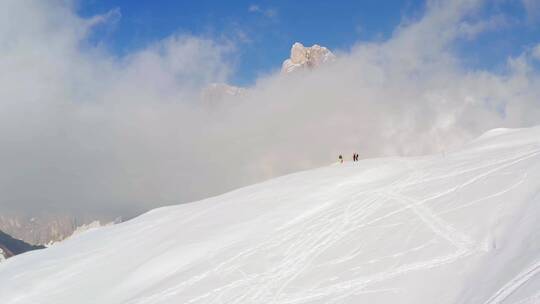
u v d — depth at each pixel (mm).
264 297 17859
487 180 22031
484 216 18406
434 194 22375
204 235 25594
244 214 27328
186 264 22984
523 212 17109
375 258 18031
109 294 22578
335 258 19094
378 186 26094
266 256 21141
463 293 13492
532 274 11836
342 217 22859
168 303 19375
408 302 14672
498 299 11422
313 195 27562
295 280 18406
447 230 18344
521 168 22141
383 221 21031
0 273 31688
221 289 19375
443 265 15938
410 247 17953
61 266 28750
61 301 23531
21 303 24906
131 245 28688
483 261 15102
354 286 16641
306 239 21625
